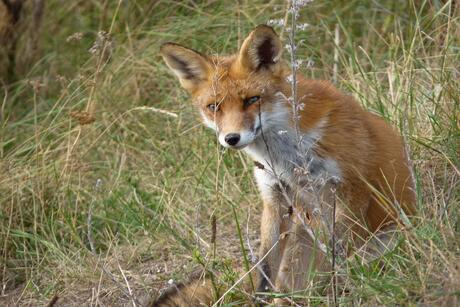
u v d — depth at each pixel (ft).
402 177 29.78
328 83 30.30
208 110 29.45
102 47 43.78
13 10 46.73
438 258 24.75
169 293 27.91
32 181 37.29
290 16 42.55
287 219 29.37
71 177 38.14
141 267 32.58
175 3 46.78
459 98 33.55
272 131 29.01
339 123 28.73
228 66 29.53
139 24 47.11
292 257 28.22
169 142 40.01
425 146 31.09
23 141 40.96
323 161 28.58
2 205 36.65
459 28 37.35
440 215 26.32
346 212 28.35
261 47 28.91
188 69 30.30
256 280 28.94
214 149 37.73
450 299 23.18
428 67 36.91
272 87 28.84
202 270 29.89
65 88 41.75
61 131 41.16
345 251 27.66
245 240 33.06
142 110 41.78
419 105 34.73
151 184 37.35
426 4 42.04
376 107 35.63
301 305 26.91
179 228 34.04
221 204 35.32
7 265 35.01
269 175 29.50
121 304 30.42
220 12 44.88
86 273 32.40
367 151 28.86
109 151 40.34
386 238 29.12
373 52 41.14
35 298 32.58
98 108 41.93
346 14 43.80
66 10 48.96
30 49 47.42
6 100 45.44
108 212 36.40
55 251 33.91
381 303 24.20
